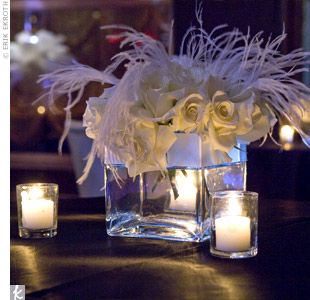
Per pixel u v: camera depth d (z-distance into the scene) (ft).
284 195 9.35
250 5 8.61
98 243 4.28
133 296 3.22
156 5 16.01
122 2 17.56
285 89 4.19
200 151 4.07
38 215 4.43
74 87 4.25
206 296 3.20
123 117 3.94
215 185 4.25
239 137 4.20
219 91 3.98
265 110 4.22
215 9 8.64
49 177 14.46
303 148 9.53
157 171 4.23
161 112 3.97
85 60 19.11
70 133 9.30
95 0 18.44
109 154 4.27
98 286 3.38
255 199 3.90
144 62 4.09
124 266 3.74
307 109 4.18
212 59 4.34
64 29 19.20
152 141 3.99
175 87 4.05
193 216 4.20
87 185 8.92
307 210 5.36
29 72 17.63
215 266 3.72
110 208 4.44
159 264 3.76
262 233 4.55
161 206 4.28
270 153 9.38
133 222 4.38
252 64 4.23
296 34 12.00
